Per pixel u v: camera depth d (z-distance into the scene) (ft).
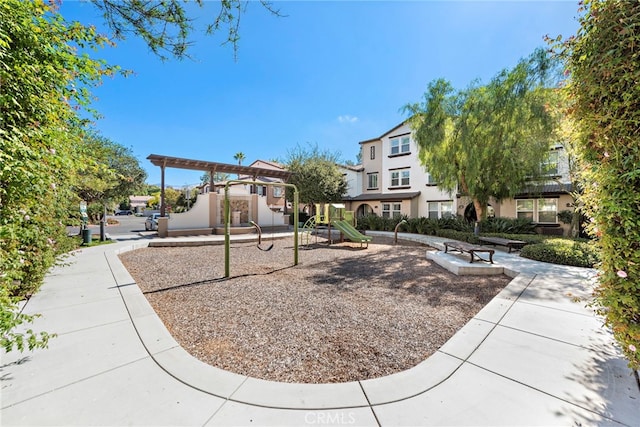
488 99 34.32
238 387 6.89
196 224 48.29
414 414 5.96
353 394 6.66
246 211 56.24
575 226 33.76
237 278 19.01
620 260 6.78
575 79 7.83
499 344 9.09
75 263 21.52
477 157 35.27
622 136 6.61
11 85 7.66
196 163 51.47
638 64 6.19
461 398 6.47
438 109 38.42
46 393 6.45
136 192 81.35
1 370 7.34
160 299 14.35
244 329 10.82
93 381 6.97
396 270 21.88
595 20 6.91
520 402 6.30
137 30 10.46
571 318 11.22
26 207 8.84
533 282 16.52
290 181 70.59
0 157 6.70
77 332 9.75
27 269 12.77
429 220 49.57
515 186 36.55
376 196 67.41
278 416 5.90
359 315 12.38
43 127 8.87
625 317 6.86
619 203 6.65
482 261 22.62
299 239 43.24
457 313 12.69
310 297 14.90
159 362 7.92
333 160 73.20
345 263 24.76
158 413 5.90
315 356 8.83
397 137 66.08
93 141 33.06
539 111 30.63
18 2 7.66
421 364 7.97
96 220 78.95
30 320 7.23
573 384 6.93
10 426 5.40
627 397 6.42
